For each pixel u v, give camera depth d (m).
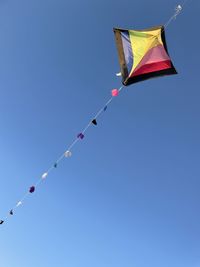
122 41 6.01
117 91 6.57
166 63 5.96
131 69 5.95
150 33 5.98
